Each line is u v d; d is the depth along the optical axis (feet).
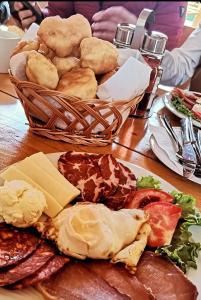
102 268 1.85
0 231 1.94
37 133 3.13
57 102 2.83
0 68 4.13
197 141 3.42
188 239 2.17
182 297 1.78
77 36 3.09
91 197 2.34
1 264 1.74
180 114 4.10
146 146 3.44
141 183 2.57
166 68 5.87
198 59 6.29
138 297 1.71
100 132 3.09
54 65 3.00
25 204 1.98
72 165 2.53
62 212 2.10
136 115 3.87
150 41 3.62
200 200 2.81
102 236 1.88
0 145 2.90
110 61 3.12
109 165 2.53
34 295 1.74
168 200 2.39
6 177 2.28
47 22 3.09
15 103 3.64
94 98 2.98
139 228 2.05
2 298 1.70
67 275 1.79
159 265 1.92
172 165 3.11
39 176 2.30
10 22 5.64
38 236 1.96
